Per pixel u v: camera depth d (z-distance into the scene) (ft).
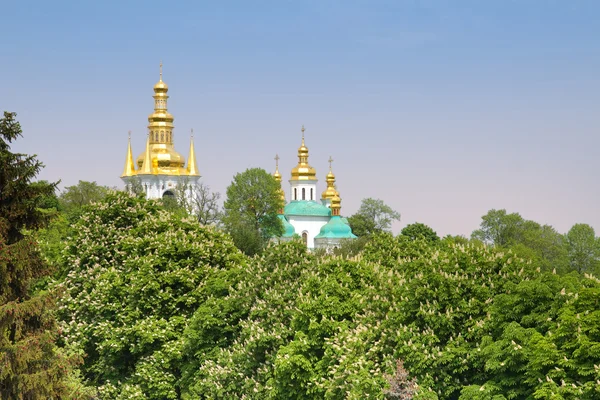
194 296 230.48
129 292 228.22
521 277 161.79
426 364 153.17
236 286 216.74
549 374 135.44
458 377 153.89
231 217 531.91
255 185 639.76
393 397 151.02
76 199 638.12
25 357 150.71
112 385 224.94
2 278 156.25
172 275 231.50
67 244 252.62
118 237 249.96
